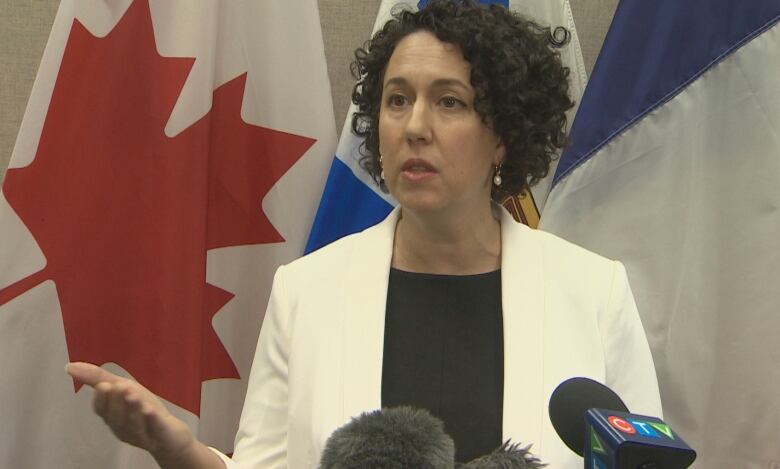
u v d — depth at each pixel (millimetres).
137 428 890
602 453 720
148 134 1646
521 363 1149
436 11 1216
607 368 1208
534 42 1261
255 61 1731
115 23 1653
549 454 1080
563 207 1668
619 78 1656
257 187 1741
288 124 1732
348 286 1252
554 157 1575
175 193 1622
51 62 1625
